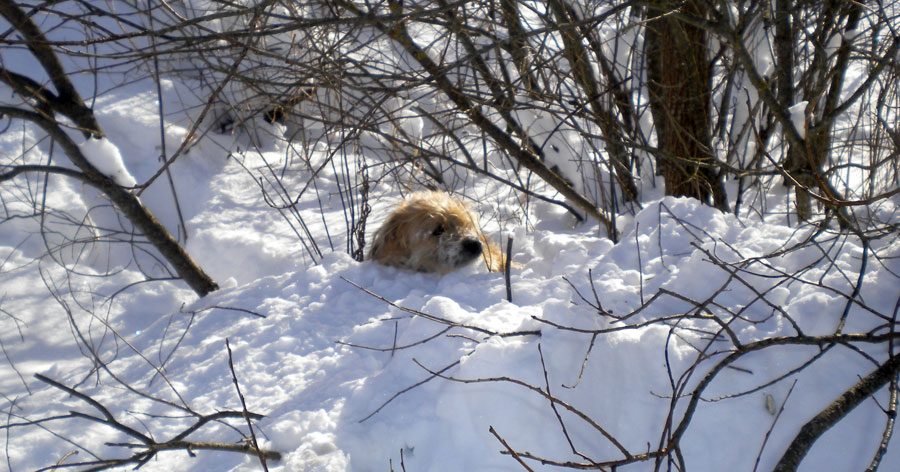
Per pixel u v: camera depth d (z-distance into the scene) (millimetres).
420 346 3211
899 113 5625
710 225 4105
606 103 5836
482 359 2930
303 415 2973
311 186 6785
